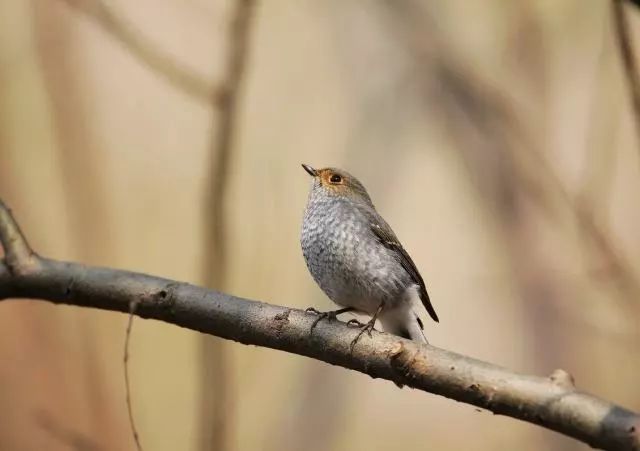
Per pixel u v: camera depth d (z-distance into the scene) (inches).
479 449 554.3
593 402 192.4
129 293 241.3
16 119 540.1
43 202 538.0
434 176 571.2
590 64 510.3
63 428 450.3
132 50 341.4
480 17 528.7
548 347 487.8
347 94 548.4
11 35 540.1
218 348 294.7
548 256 495.2
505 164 489.7
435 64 506.3
